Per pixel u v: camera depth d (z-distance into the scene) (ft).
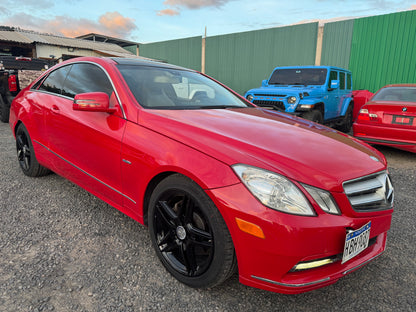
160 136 6.48
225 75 56.13
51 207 9.67
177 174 6.08
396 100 18.85
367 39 39.17
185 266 6.29
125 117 7.34
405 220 9.89
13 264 6.74
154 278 6.54
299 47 46.14
